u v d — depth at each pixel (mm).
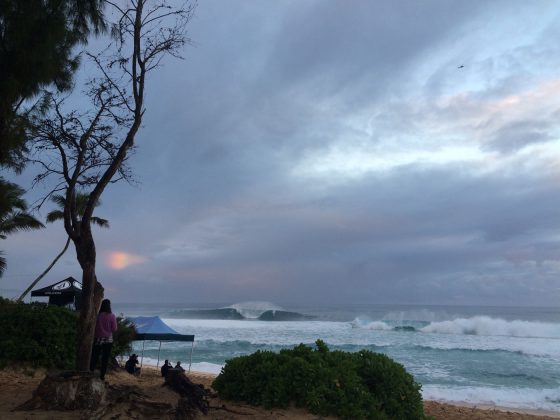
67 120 8844
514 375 23656
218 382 8250
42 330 11531
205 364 25422
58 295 18062
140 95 8672
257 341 40344
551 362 28328
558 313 101812
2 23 8875
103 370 9461
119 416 6109
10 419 5828
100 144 9078
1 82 8727
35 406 6387
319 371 7703
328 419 7148
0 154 9258
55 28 8938
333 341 41156
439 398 17312
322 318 79500
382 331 52000
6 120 9094
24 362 11039
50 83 9703
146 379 13031
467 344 38625
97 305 7734
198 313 90625
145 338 16781
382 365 8328
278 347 35469
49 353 11352
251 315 84312
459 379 22469
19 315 11797
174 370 7781
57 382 6508
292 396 7523
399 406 7926
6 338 11320
